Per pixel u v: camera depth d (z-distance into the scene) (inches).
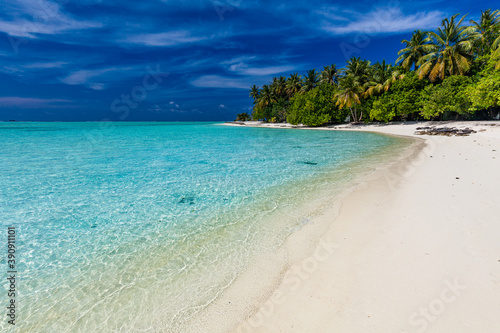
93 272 187.6
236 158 672.4
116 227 265.6
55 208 324.5
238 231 241.6
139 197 361.4
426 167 430.6
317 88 1984.5
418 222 219.5
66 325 137.9
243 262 187.9
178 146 1005.2
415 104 1466.5
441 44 1375.5
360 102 1780.3
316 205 293.3
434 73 1374.3
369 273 157.4
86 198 361.7
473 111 1214.9
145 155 760.3
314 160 596.1
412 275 150.5
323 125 2148.1
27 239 243.6
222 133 1862.7
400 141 904.9
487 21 1296.8
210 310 141.6
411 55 1583.4
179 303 149.6
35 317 144.6
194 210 305.3
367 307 130.3
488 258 157.6
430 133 1013.8
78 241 237.6
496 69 1029.2
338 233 216.8
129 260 201.8
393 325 117.3
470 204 244.7
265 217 270.7
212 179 449.4
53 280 179.6
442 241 183.8
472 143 671.8
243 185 403.9
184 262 194.4
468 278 142.0
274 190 368.2
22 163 637.3
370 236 205.0
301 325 124.3
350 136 1243.8
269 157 673.0
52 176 494.3
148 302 152.3
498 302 123.0
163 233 247.4
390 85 1637.6
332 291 145.6
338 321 123.6
